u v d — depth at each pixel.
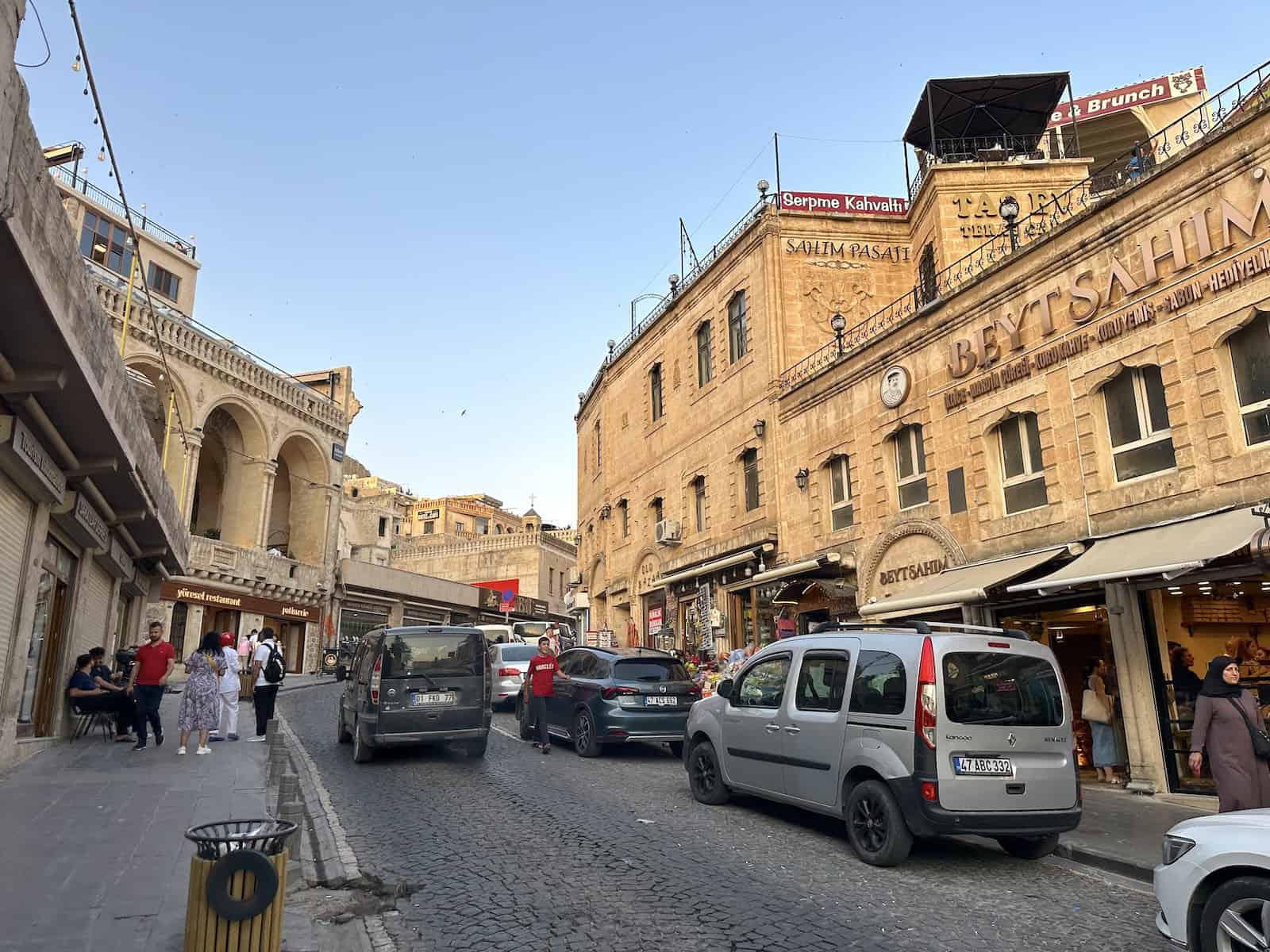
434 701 11.75
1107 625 11.44
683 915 5.36
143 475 13.20
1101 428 11.53
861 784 7.03
